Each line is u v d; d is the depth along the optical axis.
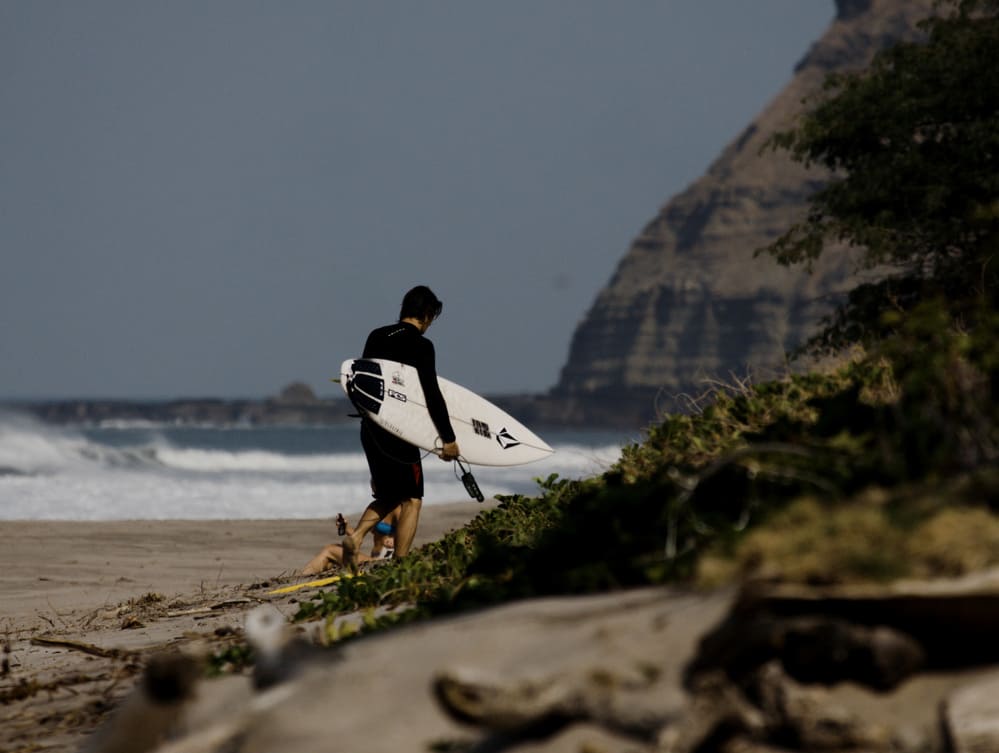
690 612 11.38
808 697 9.99
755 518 15.02
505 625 12.61
